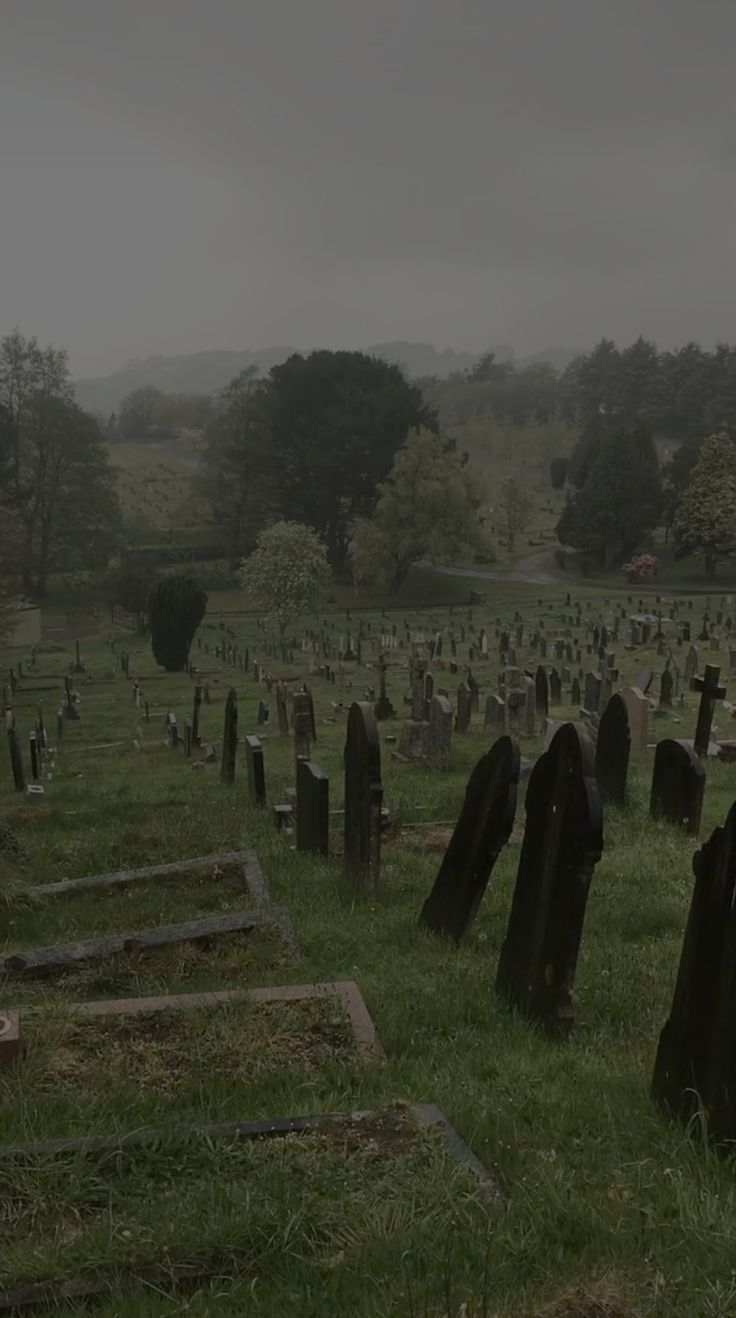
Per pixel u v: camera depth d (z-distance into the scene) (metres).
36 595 87.75
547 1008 6.26
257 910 8.65
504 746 7.75
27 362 92.06
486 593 83.69
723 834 4.73
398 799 14.70
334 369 92.44
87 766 23.53
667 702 26.72
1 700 41.53
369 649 54.31
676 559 93.94
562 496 138.12
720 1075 4.59
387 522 82.44
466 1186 4.02
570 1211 3.91
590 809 5.96
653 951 7.79
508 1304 3.36
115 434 189.12
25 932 9.14
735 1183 4.23
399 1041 5.99
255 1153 4.30
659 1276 3.47
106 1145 4.37
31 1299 3.51
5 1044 5.49
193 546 100.25
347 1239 3.73
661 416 159.88
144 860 11.88
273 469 91.56
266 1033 5.91
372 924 8.79
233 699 18.75
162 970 7.70
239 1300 3.49
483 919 8.75
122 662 51.91
